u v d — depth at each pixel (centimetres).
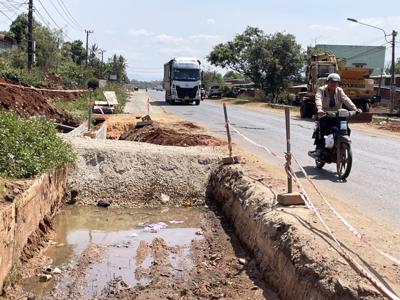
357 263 486
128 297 614
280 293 573
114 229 927
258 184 891
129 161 1175
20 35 6191
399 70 7131
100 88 4934
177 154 1208
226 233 871
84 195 1095
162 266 719
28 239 743
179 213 1041
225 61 6203
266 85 5716
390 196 905
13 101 1778
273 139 1769
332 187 963
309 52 5603
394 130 2308
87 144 1244
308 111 2886
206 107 4034
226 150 1342
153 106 4094
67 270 704
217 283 646
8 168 789
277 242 628
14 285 636
